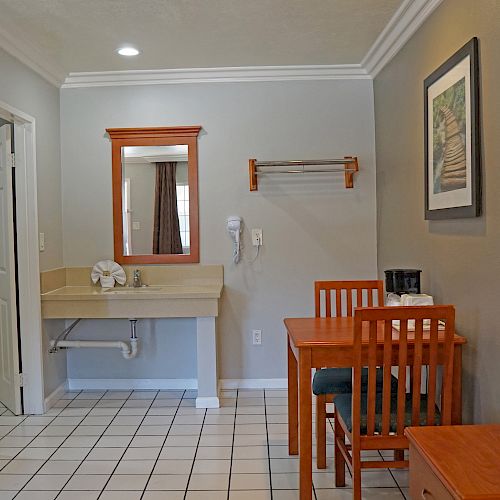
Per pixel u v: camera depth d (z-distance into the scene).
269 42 3.54
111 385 4.36
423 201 3.04
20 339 3.78
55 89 4.14
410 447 1.68
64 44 3.49
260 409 3.84
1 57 3.22
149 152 4.23
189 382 4.36
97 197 4.25
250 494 2.62
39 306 3.78
